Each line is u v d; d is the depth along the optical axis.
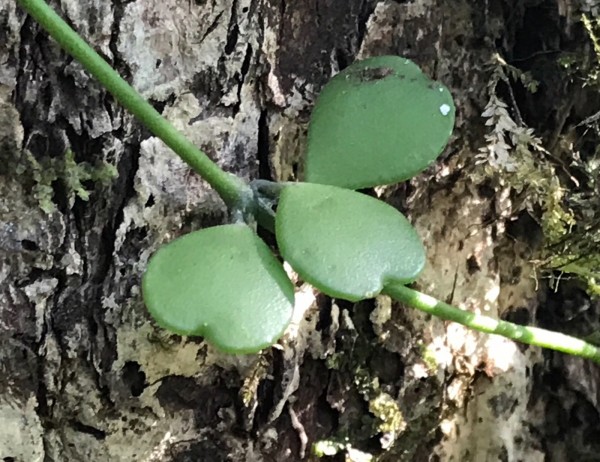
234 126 0.39
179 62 0.38
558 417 0.47
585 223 0.44
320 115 0.36
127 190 0.38
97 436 0.39
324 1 0.39
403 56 0.41
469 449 0.46
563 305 0.47
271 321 0.31
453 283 0.44
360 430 0.43
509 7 0.43
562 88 0.44
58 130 0.37
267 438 0.41
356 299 0.32
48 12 0.32
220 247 0.32
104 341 0.38
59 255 0.38
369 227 0.33
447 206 0.43
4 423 0.38
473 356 0.45
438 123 0.35
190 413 0.40
